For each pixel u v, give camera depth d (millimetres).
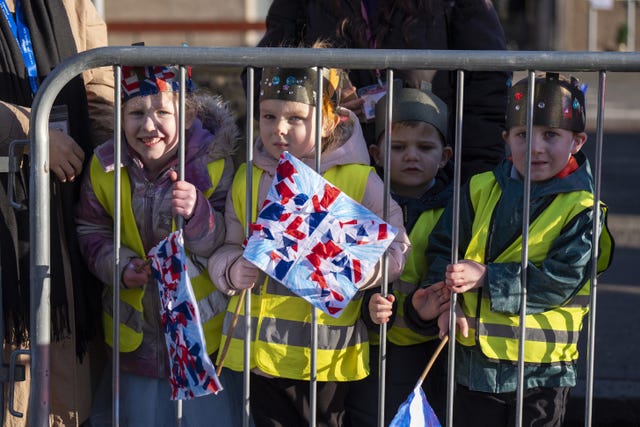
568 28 59500
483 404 6992
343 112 6996
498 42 8195
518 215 6777
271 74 6703
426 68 6312
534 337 6734
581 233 6613
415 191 7695
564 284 6602
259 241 6375
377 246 6383
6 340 6910
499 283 6605
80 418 7352
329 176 6832
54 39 7270
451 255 6758
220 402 7223
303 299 6797
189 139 7148
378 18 8062
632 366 10758
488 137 8133
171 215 7012
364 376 7000
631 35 61031
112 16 36688
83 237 7238
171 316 6426
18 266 6895
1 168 6629
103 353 7715
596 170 6410
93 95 7883
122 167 7098
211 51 6305
